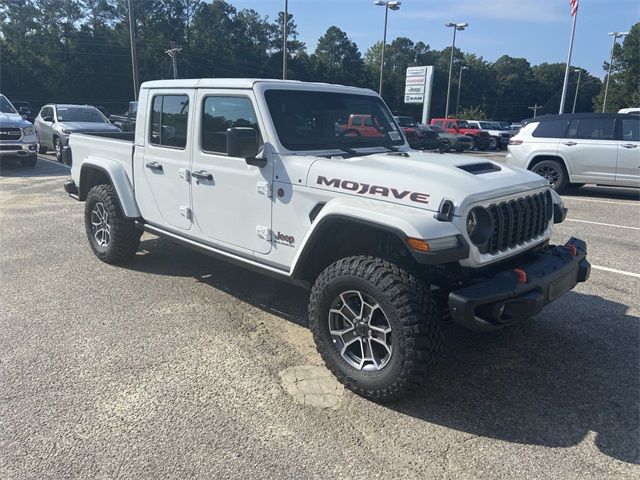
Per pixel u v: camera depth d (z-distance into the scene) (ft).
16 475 8.55
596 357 12.66
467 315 9.57
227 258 14.19
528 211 11.70
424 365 9.94
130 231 18.29
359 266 10.41
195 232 15.12
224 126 13.62
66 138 48.57
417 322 9.79
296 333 13.76
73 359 12.25
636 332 14.02
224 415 10.19
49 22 213.66
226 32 264.72
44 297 15.98
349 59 301.43
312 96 13.69
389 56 334.65
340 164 11.58
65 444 9.31
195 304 15.57
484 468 8.85
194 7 257.75
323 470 8.75
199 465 8.82
